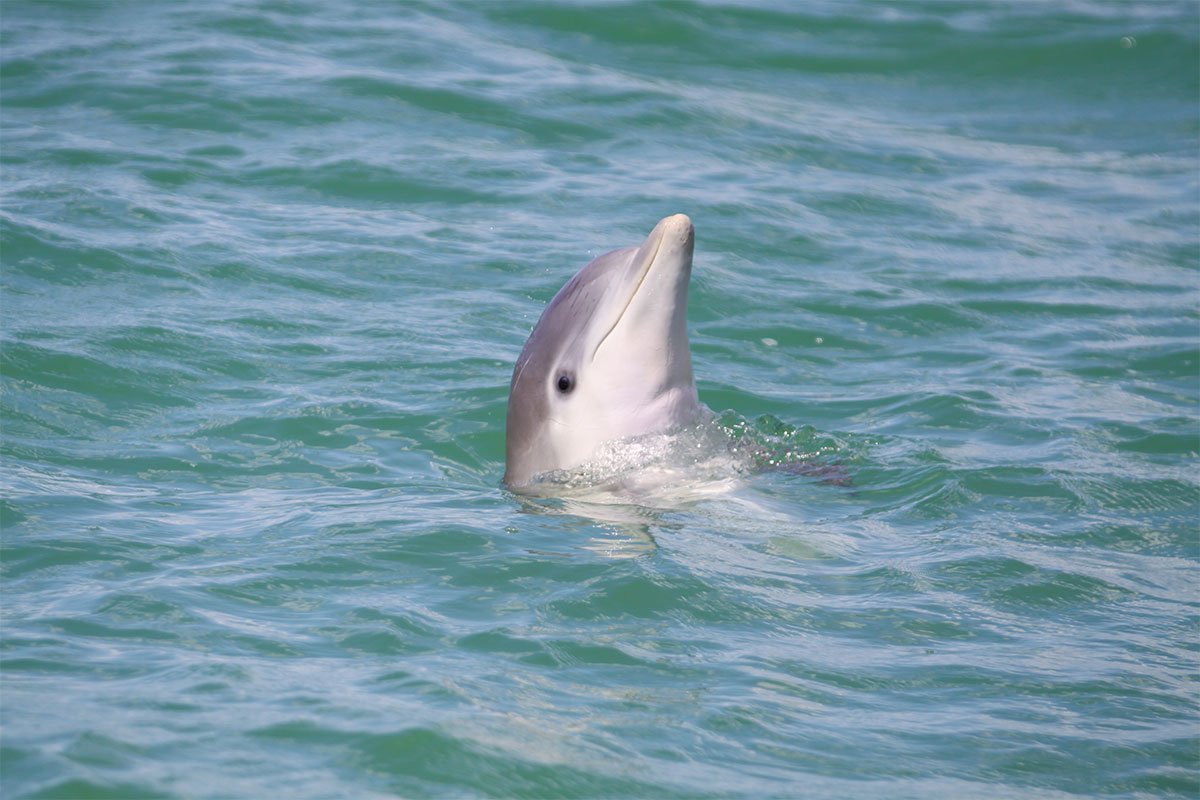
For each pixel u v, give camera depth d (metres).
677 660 23.39
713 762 20.20
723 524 29.62
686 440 32.72
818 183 57.28
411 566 26.72
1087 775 20.62
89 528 28.22
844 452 34.78
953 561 28.33
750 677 22.94
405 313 43.00
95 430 34.53
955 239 53.19
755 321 44.91
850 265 49.94
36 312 40.53
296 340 40.59
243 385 37.66
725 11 73.94
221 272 44.66
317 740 19.81
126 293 42.50
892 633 25.05
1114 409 39.06
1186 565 29.05
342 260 46.47
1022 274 50.22
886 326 45.41
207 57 63.28
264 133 56.50
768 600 26.02
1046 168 61.59
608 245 49.22
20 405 35.28
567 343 32.62
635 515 29.95
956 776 20.36
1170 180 60.75
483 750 19.88
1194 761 21.05
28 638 22.92
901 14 75.75
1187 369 42.69
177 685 21.31
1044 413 38.56
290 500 30.67
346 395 37.28
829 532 29.58
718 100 64.94
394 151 55.94
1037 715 22.30
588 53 68.75
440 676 22.09
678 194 54.38
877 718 21.95
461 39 68.31
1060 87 70.31
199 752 19.33
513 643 23.58
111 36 65.19
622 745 20.44
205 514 29.53
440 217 50.84
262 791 18.48
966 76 70.81
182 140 55.25
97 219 47.41
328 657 22.72
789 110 65.25
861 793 19.67
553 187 54.12
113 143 54.34
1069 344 44.50
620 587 25.95
